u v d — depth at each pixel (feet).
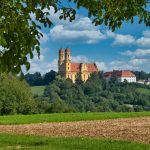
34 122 187.93
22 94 351.46
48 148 81.05
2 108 344.90
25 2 30.27
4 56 27.40
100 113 249.96
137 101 590.55
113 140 93.86
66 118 202.49
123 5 37.40
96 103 570.87
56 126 157.99
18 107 350.02
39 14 32.32
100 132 123.95
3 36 26.61
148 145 83.92
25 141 93.30
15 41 27.61
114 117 212.02
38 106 363.56
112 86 652.07
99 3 35.70
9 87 345.10
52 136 111.75
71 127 149.89
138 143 88.12
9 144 91.09
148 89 652.07
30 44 27.91
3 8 28.35
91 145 84.07
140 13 38.40
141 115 226.38
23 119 200.03
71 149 79.51
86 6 35.27
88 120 198.08
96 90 614.75
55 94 569.23
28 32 28.04
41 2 31.86
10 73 27.71
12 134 117.19
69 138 100.17
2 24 27.53
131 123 165.89
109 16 37.09
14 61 27.55
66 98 573.74
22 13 28.96
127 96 602.03
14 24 27.63
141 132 120.26
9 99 344.28
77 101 568.82
